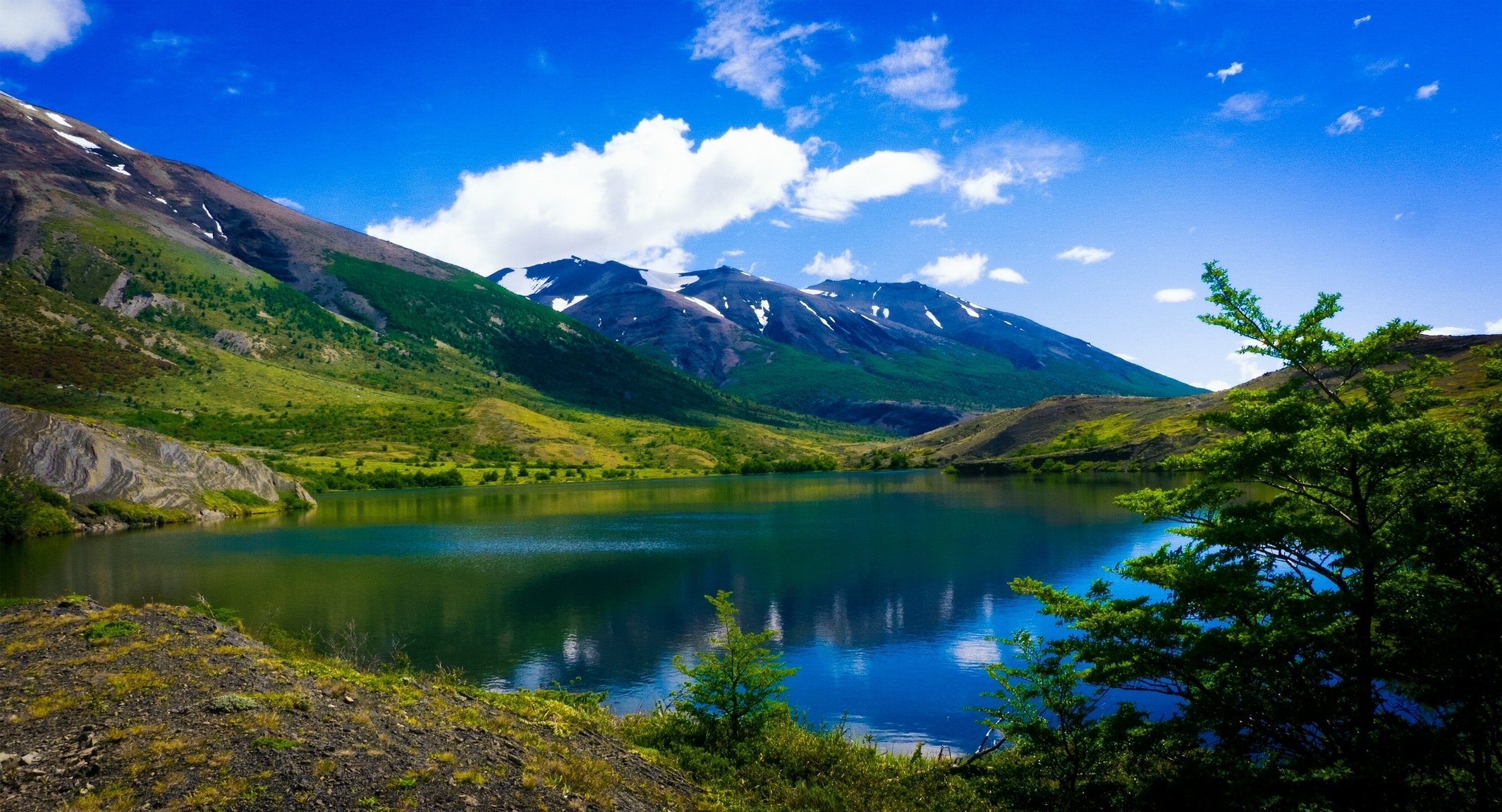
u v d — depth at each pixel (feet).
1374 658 47.32
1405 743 44.57
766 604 183.62
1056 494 505.66
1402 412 48.70
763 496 563.07
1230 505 54.80
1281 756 50.80
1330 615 46.50
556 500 550.77
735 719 70.18
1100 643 55.36
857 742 92.17
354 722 47.14
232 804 34.73
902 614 170.71
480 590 202.80
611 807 44.01
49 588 199.82
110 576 221.87
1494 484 42.80
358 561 254.68
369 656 131.64
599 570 238.07
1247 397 56.90
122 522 353.51
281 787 36.83
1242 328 53.93
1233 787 47.60
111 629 59.98
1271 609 49.78
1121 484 570.46
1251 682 50.49
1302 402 51.80
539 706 62.95
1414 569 48.91
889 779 62.34
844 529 343.05
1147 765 60.34
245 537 319.88
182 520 378.12
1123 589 184.34
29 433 345.51
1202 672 53.42
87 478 354.13
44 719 42.09
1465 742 44.50
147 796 34.55
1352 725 47.01
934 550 269.44
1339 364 52.34
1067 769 57.77
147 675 49.78
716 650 140.46
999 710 64.90
